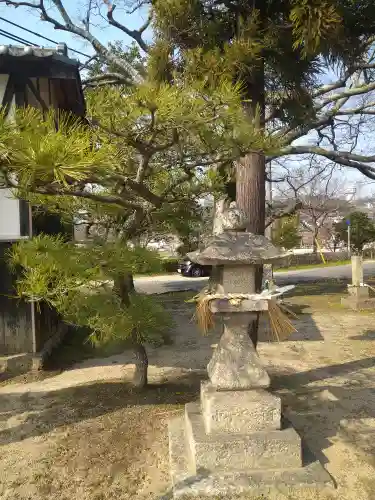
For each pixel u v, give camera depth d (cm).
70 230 780
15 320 622
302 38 402
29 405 486
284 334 355
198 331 891
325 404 485
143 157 329
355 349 741
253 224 505
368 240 3150
